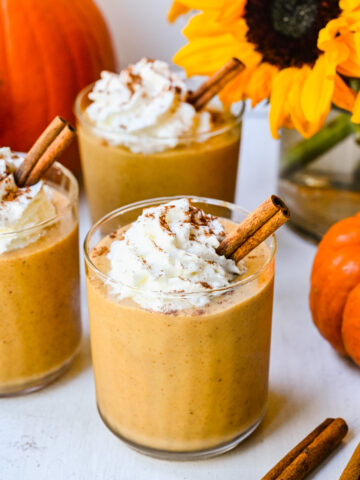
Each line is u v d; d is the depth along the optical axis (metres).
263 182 0.69
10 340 0.50
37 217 0.50
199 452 0.47
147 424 0.46
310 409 0.50
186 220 0.46
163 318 0.43
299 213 0.63
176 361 0.44
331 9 0.51
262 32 0.53
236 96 0.56
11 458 0.48
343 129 0.58
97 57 0.70
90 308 0.46
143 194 0.59
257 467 0.47
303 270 0.60
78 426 0.50
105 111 0.58
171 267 0.44
